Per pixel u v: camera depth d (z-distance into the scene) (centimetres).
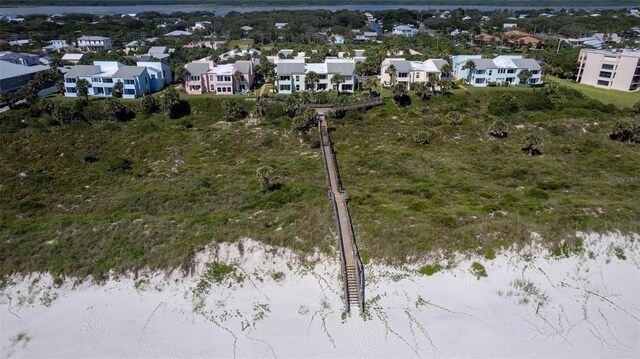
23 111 8450
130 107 9069
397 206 4994
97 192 5981
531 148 7138
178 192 5781
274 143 7700
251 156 7294
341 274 3962
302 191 5459
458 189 5588
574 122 8481
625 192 5450
